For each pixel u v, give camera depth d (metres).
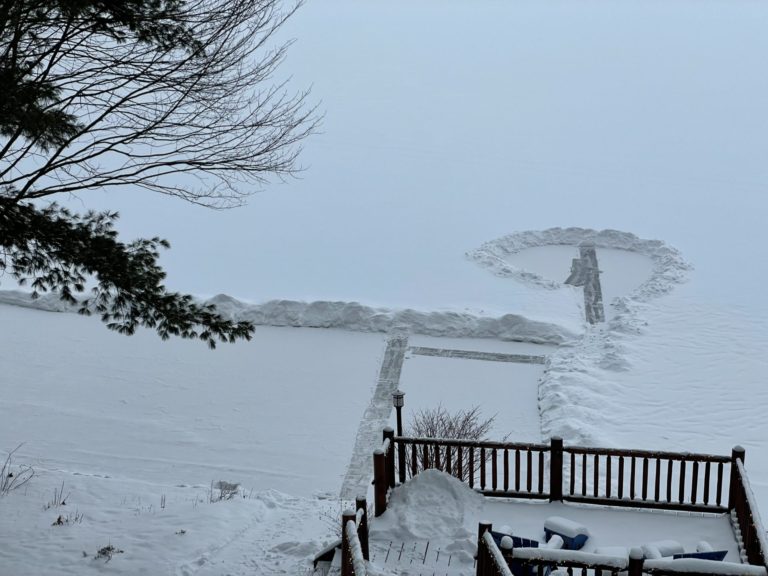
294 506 14.62
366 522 9.34
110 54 11.92
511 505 10.78
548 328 24.62
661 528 10.18
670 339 24.02
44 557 10.93
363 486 16.95
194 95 12.27
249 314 26.06
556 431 18.70
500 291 28.64
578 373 21.64
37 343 24.08
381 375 22.31
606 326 25.53
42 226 11.75
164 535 11.93
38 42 11.35
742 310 26.14
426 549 9.78
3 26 10.32
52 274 12.30
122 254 11.95
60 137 11.76
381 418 19.91
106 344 24.09
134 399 20.92
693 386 21.12
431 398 20.91
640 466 17.11
